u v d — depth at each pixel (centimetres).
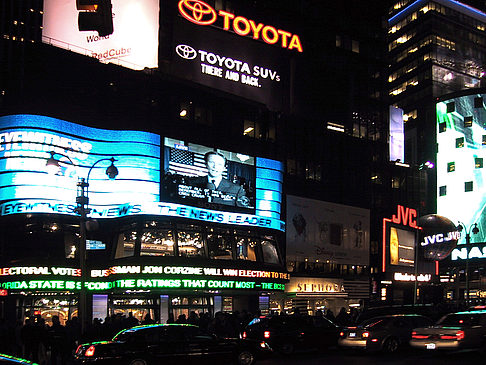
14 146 3697
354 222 5969
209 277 3981
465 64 10950
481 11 11288
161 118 4334
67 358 2308
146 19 4831
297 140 5641
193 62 5128
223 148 4478
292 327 2675
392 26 11650
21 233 3697
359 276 5931
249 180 4619
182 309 4059
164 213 3969
